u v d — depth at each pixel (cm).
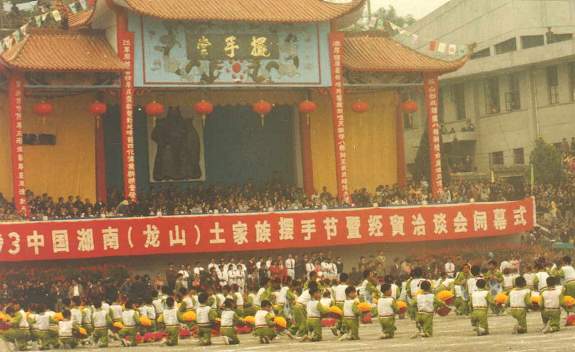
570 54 11675
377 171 10581
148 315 6088
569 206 10544
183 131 10344
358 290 6438
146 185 10275
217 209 8894
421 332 5188
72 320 5772
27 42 8894
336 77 9512
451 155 13300
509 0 12762
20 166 8544
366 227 9100
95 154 9512
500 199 10219
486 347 4344
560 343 4372
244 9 9219
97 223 8256
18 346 5816
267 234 8744
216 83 9162
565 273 5741
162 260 8625
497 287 6694
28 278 8038
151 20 9000
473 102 13350
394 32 10225
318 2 9594
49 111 8719
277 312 5931
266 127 10769
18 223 8044
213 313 5509
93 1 9506
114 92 9062
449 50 9950
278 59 9350
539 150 11169
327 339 5553
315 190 10319
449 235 9412
